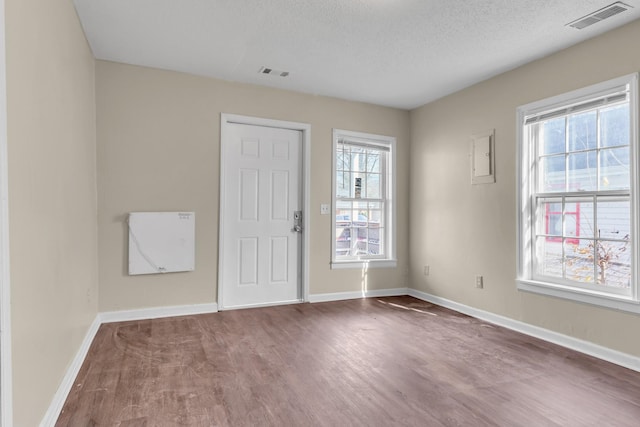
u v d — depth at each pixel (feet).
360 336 10.56
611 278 9.34
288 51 10.74
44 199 5.87
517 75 11.50
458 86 13.30
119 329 10.80
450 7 8.37
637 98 8.59
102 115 11.42
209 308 12.75
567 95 10.07
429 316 12.71
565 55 10.18
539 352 9.48
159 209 12.09
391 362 8.73
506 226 11.76
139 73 11.89
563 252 10.43
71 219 7.80
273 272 14.01
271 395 7.11
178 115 12.37
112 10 8.64
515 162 11.49
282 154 14.15
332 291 14.84
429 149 15.06
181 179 12.39
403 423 6.22
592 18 8.64
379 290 15.69
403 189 16.02
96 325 10.73
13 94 4.61
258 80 13.06
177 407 6.64
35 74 5.49
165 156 12.19
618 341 8.85
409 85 13.25
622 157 9.14
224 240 13.09
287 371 8.18
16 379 4.62
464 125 13.43
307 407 6.69
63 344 7.02
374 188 15.89
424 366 8.53
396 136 15.97
